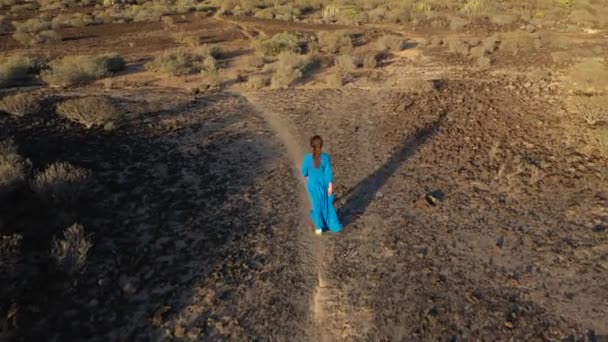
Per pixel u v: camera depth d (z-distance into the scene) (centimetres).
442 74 1569
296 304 533
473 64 1695
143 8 3431
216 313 516
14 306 474
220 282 565
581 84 1244
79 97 1320
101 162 882
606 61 1587
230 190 800
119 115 1107
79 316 498
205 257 612
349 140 1021
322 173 634
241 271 586
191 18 3061
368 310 517
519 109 1131
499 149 912
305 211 737
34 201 699
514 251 606
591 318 490
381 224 685
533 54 1812
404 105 1227
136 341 473
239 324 501
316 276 580
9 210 667
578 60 1647
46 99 1275
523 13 2891
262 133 1073
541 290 534
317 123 1138
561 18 2767
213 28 2661
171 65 1628
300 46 2141
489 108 1151
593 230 638
